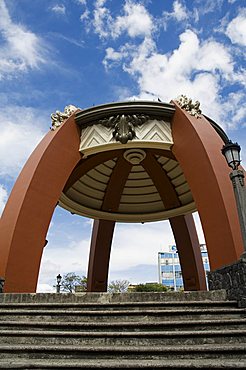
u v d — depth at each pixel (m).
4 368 4.97
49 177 12.49
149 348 5.40
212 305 7.36
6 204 12.04
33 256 11.20
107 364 4.90
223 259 10.01
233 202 10.53
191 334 5.88
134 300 7.91
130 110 13.73
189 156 12.50
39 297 8.25
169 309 7.12
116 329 6.32
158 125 13.78
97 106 13.85
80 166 17.06
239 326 6.30
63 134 13.54
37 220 11.67
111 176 19.59
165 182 19.69
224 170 11.27
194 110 13.42
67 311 7.11
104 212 21.09
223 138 16.06
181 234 20.55
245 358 5.22
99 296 8.05
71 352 5.51
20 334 6.27
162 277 81.69
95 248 20.61
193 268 19.70
